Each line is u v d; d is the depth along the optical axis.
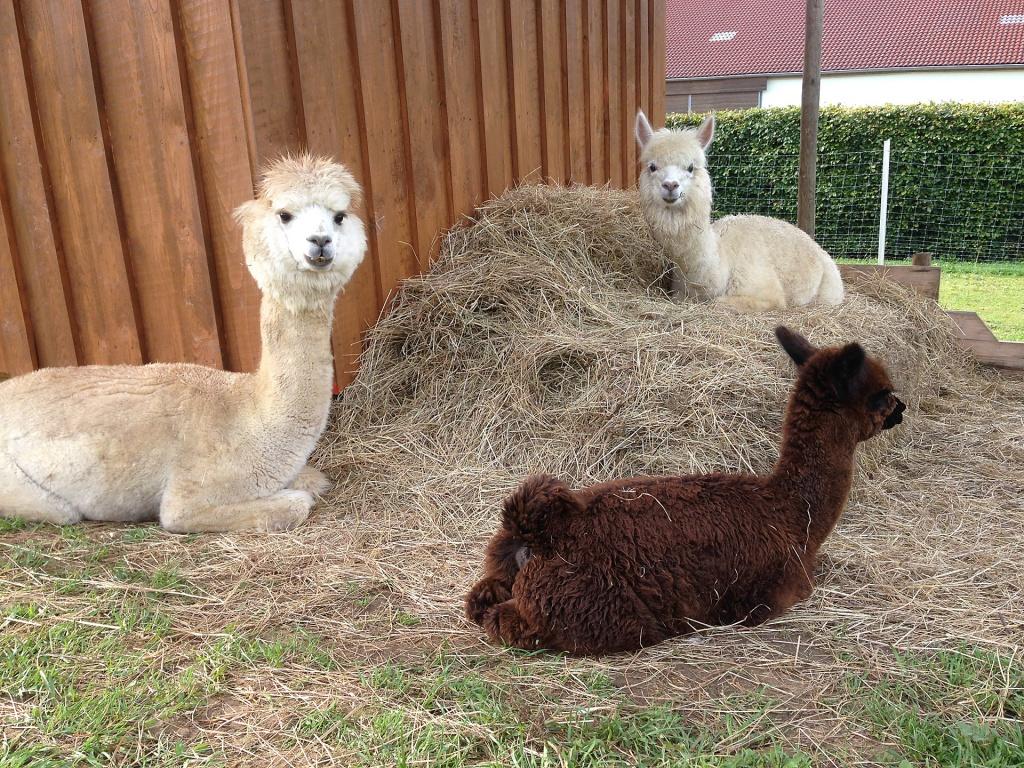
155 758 2.40
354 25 4.88
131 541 3.96
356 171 5.07
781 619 3.14
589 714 2.55
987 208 14.77
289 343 4.03
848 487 3.26
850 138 15.77
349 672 2.82
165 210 4.83
